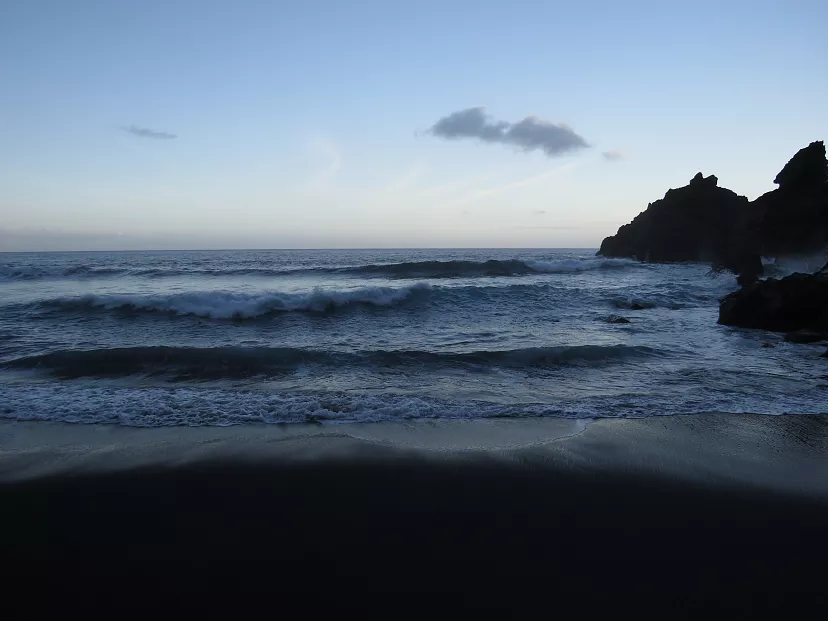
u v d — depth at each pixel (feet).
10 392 22.88
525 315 47.80
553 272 101.71
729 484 14.52
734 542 11.58
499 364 29.60
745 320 43.52
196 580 10.07
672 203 154.71
